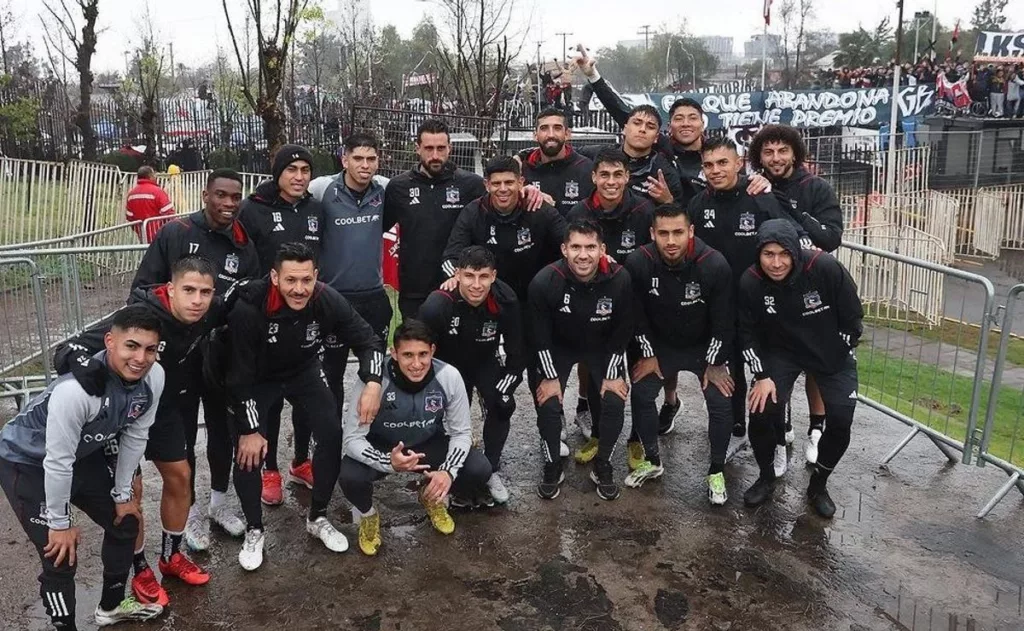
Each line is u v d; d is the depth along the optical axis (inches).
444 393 170.4
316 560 166.7
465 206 201.3
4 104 812.0
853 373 183.3
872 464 212.2
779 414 184.1
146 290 145.6
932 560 167.0
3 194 509.7
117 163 758.5
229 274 171.9
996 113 792.9
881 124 716.0
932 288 315.3
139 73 866.1
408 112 476.1
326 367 195.0
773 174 200.7
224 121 801.6
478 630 144.5
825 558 167.2
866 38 1429.6
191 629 144.8
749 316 183.5
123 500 138.6
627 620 146.9
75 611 143.5
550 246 200.7
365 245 193.8
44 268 256.4
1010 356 369.4
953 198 701.3
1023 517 185.3
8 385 247.8
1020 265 678.5
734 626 145.4
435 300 178.1
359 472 164.7
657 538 174.7
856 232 572.1
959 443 203.0
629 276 183.0
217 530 177.6
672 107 216.8
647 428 194.1
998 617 148.4
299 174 181.6
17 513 132.8
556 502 191.2
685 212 177.5
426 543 173.2
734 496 193.3
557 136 208.2
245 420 159.2
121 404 130.9
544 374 187.5
